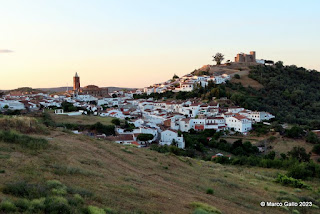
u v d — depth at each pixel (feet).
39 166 89.86
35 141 118.42
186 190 105.60
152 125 419.54
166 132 354.54
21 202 59.47
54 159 102.63
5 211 55.21
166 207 78.28
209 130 420.36
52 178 80.69
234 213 89.61
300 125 449.48
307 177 191.01
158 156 163.53
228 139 394.73
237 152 330.75
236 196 115.34
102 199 72.33
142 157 149.18
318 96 639.76
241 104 533.96
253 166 246.47
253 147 343.87
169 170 135.95
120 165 121.19
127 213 66.49
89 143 148.66
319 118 508.12
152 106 585.22
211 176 146.30
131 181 98.12
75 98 621.72
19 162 90.02
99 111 508.94
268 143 370.73
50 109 470.80
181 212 76.89
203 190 112.78
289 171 196.54
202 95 595.88
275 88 645.10
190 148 333.42
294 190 148.77
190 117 486.38
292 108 561.02
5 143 110.93
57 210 58.70
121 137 325.01
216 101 559.79
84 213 61.62
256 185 145.79
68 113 421.59
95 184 84.17
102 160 120.37
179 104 541.75
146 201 79.66
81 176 89.35
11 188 66.13
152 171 124.57
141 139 334.85
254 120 468.75
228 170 186.29
